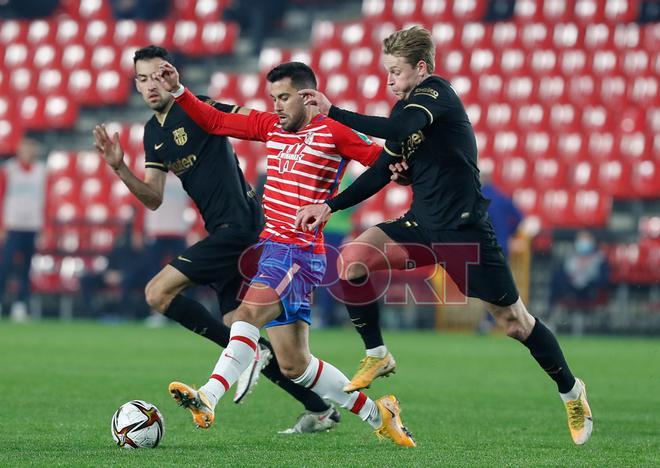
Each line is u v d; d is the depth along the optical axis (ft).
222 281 80.18
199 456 62.34
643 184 228.84
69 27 280.31
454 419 88.84
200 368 131.85
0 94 274.16
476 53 253.65
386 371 69.36
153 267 224.12
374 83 255.91
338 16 279.49
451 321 221.46
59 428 77.00
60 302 241.55
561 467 60.44
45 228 244.01
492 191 192.34
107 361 139.95
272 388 112.16
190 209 233.76
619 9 252.42
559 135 238.89
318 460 61.46
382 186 68.69
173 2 281.54
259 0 276.21
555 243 229.25
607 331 219.00
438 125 67.72
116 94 270.87
